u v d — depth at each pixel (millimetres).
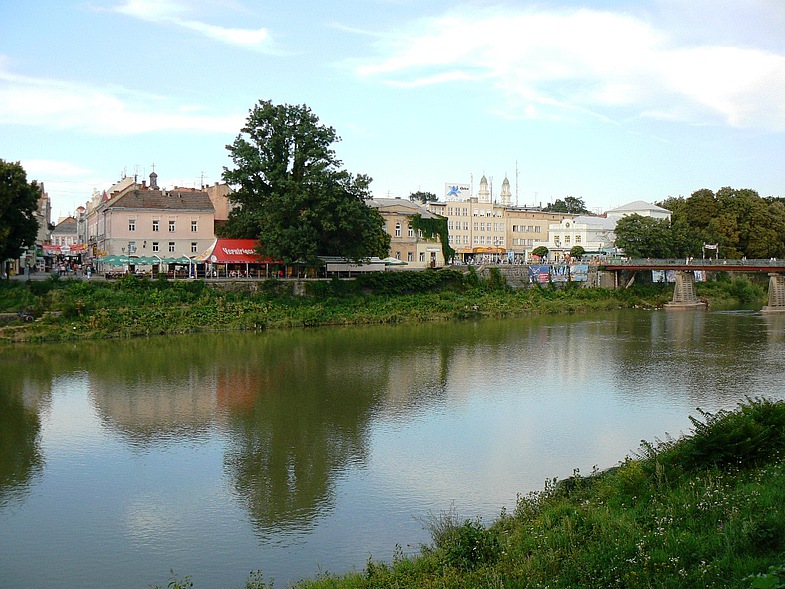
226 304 90625
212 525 30016
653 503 24094
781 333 86125
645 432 42031
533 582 19406
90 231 134125
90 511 31625
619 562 19406
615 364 64562
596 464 36500
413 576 22000
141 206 101625
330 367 63219
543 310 112938
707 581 17641
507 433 42250
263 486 34188
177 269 98938
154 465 37344
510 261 149500
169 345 74500
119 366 62844
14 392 53031
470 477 34938
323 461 37594
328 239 100750
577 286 131250
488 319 103688
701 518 21828
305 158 96312
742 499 22469
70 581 25547
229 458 38281
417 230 130750
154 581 25500
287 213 94188
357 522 30000
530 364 64875
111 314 81562
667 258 143375
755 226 164250
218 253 97188
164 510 31609
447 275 116438
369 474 35594
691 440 28469
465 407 48562
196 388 54500
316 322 92312
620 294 129500
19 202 78188
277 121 96562
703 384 55281
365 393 52875
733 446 26438
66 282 86688
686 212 170125
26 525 30250
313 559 26844
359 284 105750
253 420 45531
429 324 96438
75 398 51281
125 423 45031
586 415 46125
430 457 38031
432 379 57938
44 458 38562
